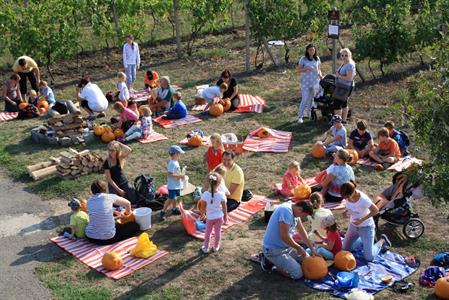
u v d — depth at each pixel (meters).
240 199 12.97
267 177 14.58
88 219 11.91
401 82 21.22
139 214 12.09
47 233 12.29
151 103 19.36
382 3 25.42
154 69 25.02
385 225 11.99
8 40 25.00
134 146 16.84
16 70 20.91
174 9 26.36
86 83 19.67
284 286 10.10
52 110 18.02
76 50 24.55
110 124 18.31
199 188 13.35
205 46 28.39
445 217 12.30
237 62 25.45
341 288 9.88
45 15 23.19
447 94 9.17
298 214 10.04
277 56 25.83
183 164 15.48
